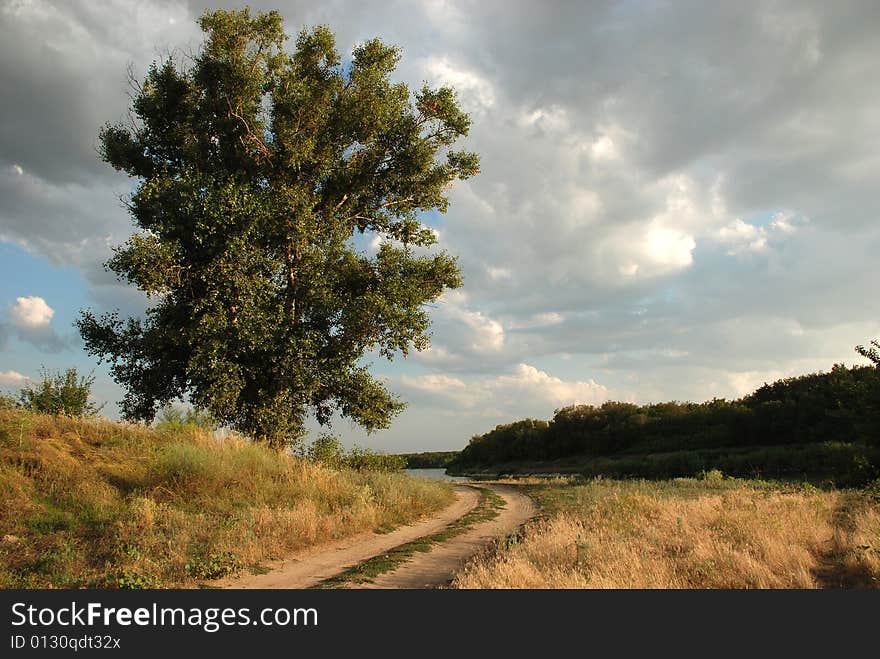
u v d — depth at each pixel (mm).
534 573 9414
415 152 26109
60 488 13039
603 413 102062
